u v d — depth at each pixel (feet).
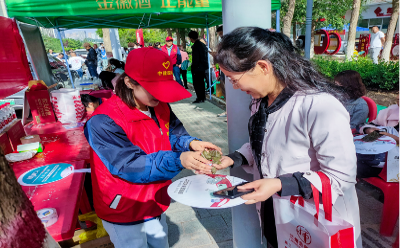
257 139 4.08
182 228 8.30
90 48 43.42
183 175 11.96
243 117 5.04
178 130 5.53
